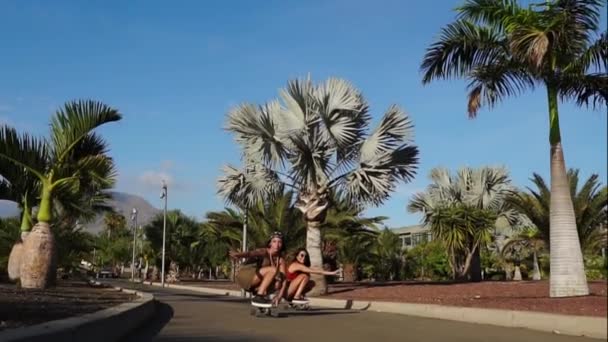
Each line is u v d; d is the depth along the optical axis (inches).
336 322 430.0
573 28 541.6
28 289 541.3
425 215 1280.8
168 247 2228.1
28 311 323.0
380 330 381.1
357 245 1534.2
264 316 465.1
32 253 566.6
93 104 599.5
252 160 886.4
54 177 592.4
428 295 698.2
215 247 2185.0
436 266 1969.7
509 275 1689.2
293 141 838.5
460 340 336.2
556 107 591.5
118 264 3577.8
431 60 626.5
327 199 860.6
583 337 354.9
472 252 1189.1
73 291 577.0
